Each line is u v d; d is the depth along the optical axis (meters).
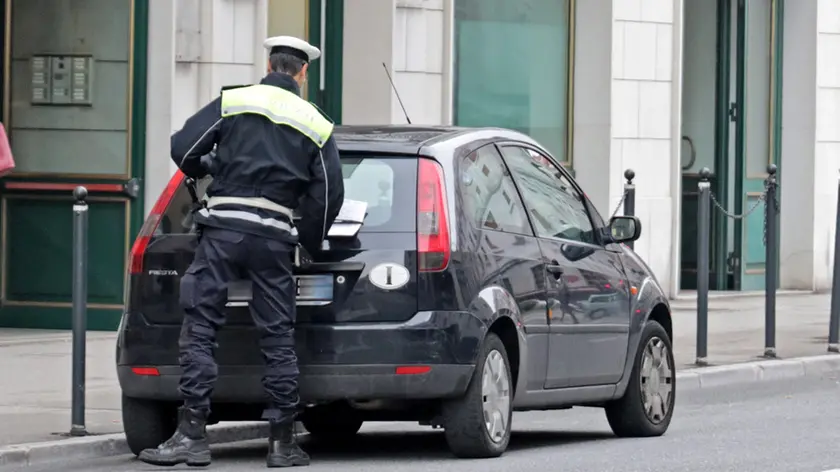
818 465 21.23
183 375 19.73
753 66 51.72
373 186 20.62
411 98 41.69
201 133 19.84
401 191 20.50
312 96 40.84
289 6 40.50
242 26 37.59
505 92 45.03
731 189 51.06
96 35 36.69
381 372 19.94
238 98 20.00
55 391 27.72
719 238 51.12
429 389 20.05
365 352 19.91
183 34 36.78
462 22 44.00
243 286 19.72
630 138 46.62
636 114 46.78
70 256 37.00
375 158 20.86
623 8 46.19
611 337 24.09
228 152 19.84
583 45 46.19
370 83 40.84
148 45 36.47
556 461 21.30
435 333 19.97
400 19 41.34
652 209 47.28
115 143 36.66
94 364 31.11
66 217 37.03
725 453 22.58
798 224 52.31
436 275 20.08
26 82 37.09
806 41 52.03
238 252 19.53
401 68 41.44
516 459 21.41
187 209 20.88
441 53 42.38
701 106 51.16
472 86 44.31
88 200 36.78
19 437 22.75
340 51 41.00
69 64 36.84
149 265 20.61
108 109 36.66
